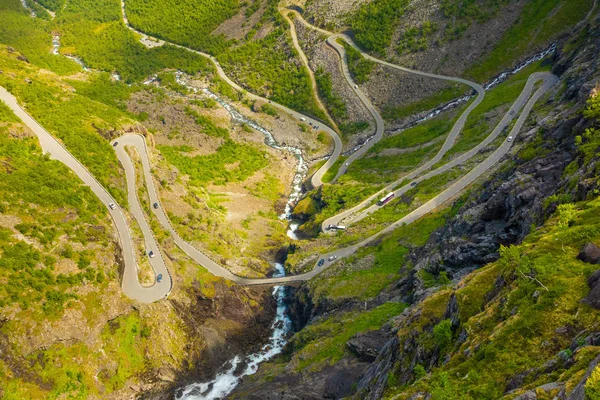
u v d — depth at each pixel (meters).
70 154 137.12
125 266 123.88
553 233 58.94
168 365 113.69
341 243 143.88
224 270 139.38
